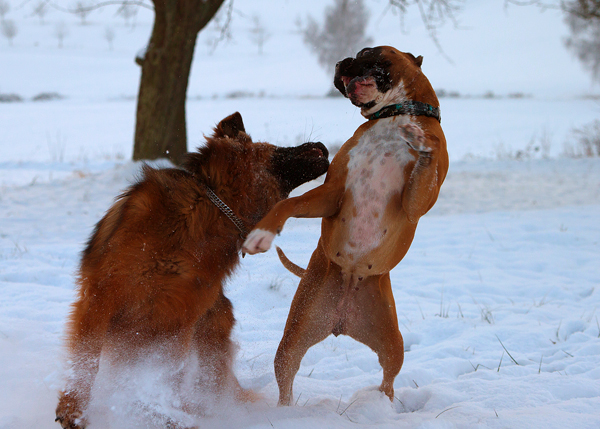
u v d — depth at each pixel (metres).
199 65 77.62
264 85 58.91
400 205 3.45
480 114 37.81
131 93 53.72
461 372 4.73
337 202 3.50
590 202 13.32
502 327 5.61
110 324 3.45
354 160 3.51
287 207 3.16
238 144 3.78
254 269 7.23
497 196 14.25
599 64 60.94
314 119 27.38
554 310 6.19
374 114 3.66
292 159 3.89
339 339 5.64
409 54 3.84
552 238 9.75
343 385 4.40
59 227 9.84
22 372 4.06
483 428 3.13
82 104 44.38
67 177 14.33
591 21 17.03
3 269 7.00
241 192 3.68
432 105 3.62
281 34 111.69
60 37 95.31
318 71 70.44
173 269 3.35
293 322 3.79
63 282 6.73
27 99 48.50
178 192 3.49
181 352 3.47
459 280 7.54
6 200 11.77
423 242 9.76
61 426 3.31
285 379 3.73
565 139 26.41
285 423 3.04
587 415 3.29
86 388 3.35
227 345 4.17
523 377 4.28
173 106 13.48
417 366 4.73
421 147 3.12
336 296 3.80
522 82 66.56
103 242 3.46
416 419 3.42
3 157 20.14
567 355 4.91
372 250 3.54
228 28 15.49
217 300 4.13
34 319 5.36
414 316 6.13
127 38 106.44
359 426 3.15
